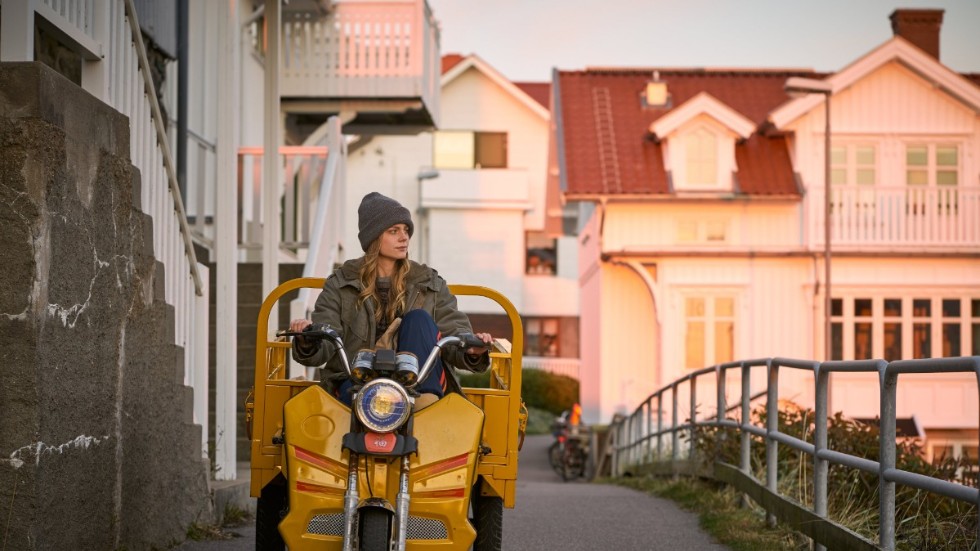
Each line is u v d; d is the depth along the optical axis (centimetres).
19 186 502
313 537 443
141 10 1029
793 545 748
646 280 2550
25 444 495
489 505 532
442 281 526
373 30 1866
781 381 2527
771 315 2548
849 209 2531
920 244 2512
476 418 473
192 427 730
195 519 730
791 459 1020
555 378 3716
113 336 591
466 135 3741
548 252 3869
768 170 2619
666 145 2619
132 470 620
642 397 2597
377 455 440
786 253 2511
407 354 453
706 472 1149
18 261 497
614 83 2955
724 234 2606
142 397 637
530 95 4128
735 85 3027
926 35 2956
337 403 465
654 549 781
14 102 506
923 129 2612
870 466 582
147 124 682
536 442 3316
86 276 554
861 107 2614
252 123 1814
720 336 2553
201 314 785
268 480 516
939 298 2539
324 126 1892
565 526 905
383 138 3712
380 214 508
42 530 502
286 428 461
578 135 2730
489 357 493
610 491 1392
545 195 3731
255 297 1233
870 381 2517
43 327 504
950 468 916
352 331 508
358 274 510
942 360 479
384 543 423
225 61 933
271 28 1054
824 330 2525
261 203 1380
